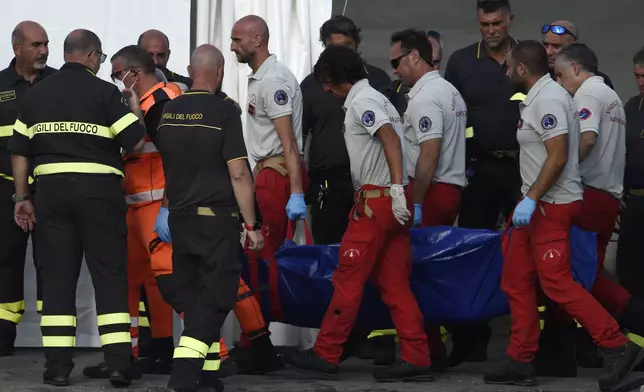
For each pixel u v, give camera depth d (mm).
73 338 21859
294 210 23266
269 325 26656
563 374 23547
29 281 27203
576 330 25531
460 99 24391
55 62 26594
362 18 28156
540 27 27875
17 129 22219
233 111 20344
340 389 21688
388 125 21703
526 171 22125
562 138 21203
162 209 21281
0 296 26438
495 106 25000
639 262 26203
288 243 24609
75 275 21828
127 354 21578
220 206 20203
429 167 23531
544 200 21766
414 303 22672
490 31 24875
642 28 27641
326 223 26094
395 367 22656
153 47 25281
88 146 21438
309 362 23016
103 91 21547
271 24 26672
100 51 22094
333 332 22781
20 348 27828
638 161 25875
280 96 23562
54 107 21438
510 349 22234
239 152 20172
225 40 26875
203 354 20016
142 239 22969
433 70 24172
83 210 21391
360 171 22203
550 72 26141
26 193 23469
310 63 26828
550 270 21656
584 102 23344
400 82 27078
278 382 22656
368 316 23828
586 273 22578
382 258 22562
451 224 24547
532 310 22109
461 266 23203
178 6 26469
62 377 21719
